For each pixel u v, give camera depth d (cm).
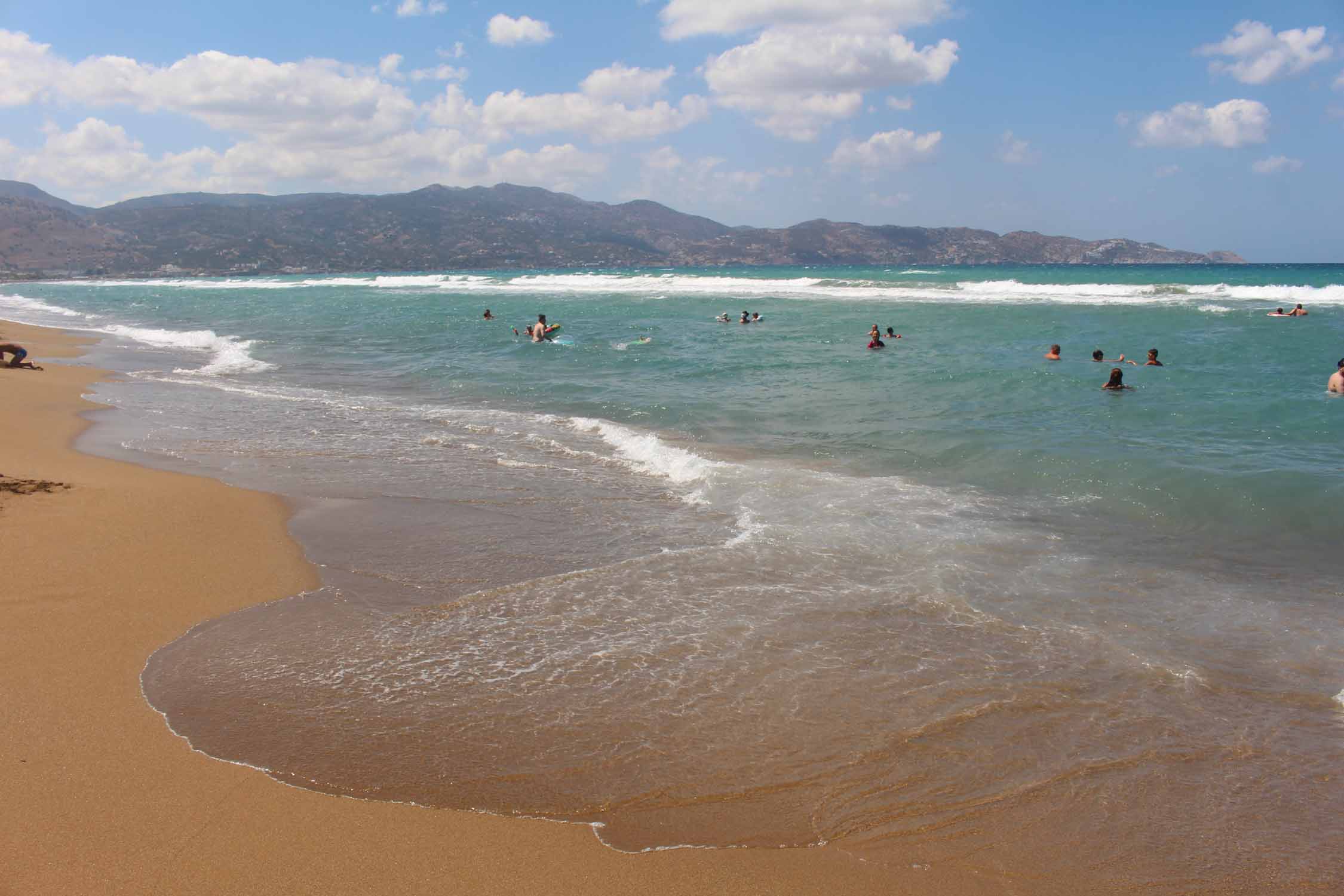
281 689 502
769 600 642
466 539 777
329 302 4941
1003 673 534
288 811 388
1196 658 558
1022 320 3041
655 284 6216
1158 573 707
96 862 349
